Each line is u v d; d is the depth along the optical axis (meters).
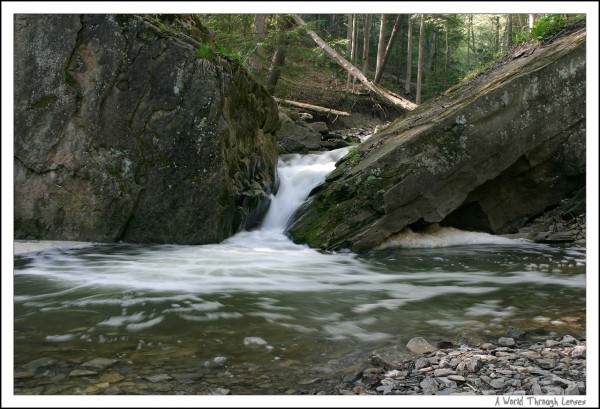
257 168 8.92
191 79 7.34
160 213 7.33
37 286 5.03
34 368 3.07
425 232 7.77
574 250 7.26
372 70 28.45
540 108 7.85
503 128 7.73
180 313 4.25
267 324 4.04
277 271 5.97
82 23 7.25
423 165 7.47
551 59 8.01
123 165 7.28
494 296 4.98
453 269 6.16
